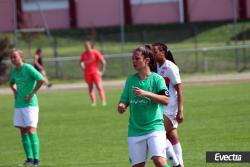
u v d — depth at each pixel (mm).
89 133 50000
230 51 114688
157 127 26875
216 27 134000
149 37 129625
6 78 106500
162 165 26547
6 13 142375
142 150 27031
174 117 32500
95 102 72250
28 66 38062
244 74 101438
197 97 71812
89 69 69250
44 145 45500
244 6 137250
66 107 69750
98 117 59719
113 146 43312
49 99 79938
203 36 129375
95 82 69438
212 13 139500
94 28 138750
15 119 38500
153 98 26500
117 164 36688
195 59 112562
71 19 146625
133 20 144000
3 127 57031
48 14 146000
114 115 60500
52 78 109688
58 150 43000
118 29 140375
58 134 50469
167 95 27141
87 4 145250
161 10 142625
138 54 27266
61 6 146625
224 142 41938
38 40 136375
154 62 28500
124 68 109438
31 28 137000
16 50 38062
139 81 27375
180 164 32688
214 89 80500
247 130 46531
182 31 131250
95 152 41344
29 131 38219
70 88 94812
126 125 53438
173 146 32719
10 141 48906
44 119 60281
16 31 110688
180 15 141250
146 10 143500
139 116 26953
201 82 92625
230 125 49438
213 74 105062
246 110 58188
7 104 77438
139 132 26906
